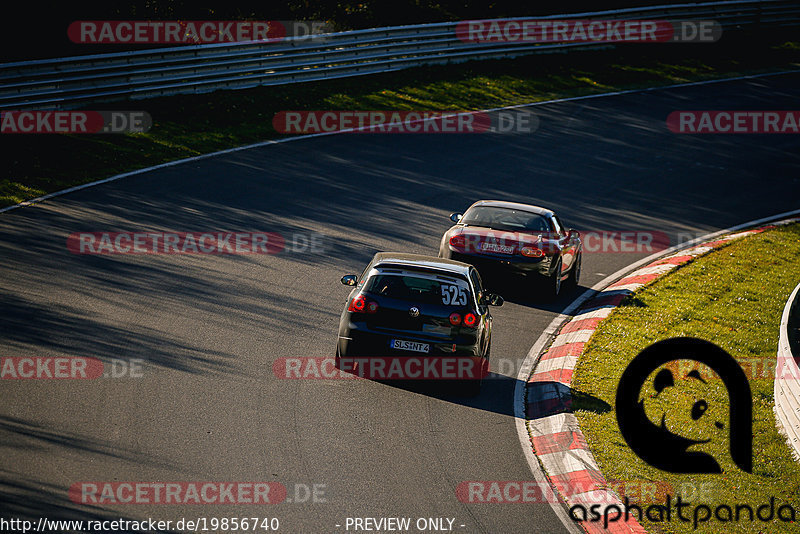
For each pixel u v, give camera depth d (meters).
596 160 78.50
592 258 56.34
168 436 26.11
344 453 26.52
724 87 107.50
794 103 102.50
